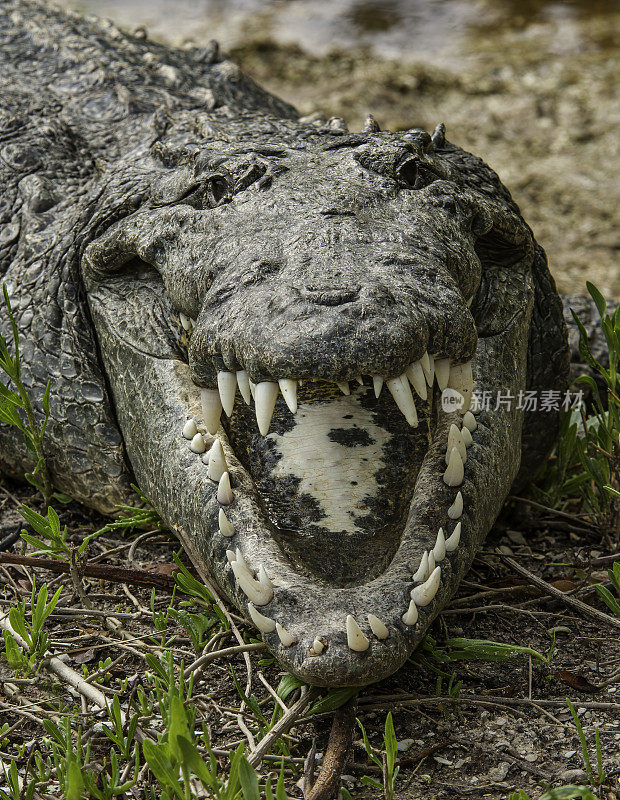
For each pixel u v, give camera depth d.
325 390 8.22
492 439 8.21
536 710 7.21
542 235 18.88
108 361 9.55
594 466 9.66
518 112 24.02
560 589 8.63
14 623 7.41
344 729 6.62
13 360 9.42
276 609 6.73
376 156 8.24
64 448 10.00
